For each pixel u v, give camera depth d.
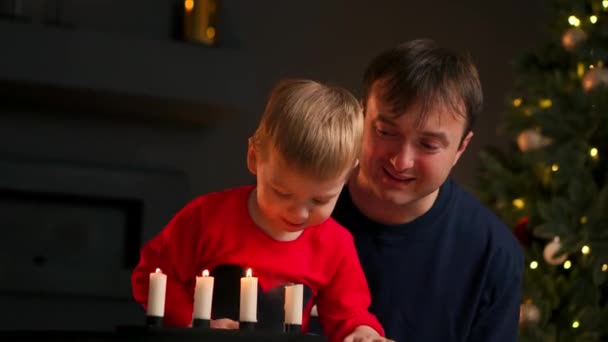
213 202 1.50
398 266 1.83
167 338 1.11
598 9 3.18
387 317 1.82
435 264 1.83
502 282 1.85
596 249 2.94
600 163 3.11
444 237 1.84
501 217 3.28
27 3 4.41
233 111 4.46
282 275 1.45
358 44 4.82
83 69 4.16
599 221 2.92
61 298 4.36
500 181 3.26
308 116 1.29
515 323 1.85
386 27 4.86
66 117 4.46
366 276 1.83
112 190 4.45
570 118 3.03
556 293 3.10
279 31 4.73
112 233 4.52
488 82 4.94
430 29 4.91
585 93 3.02
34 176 4.35
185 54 4.33
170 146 4.59
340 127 1.30
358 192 1.82
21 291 4.30
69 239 4.46
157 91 4.27
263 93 4.68
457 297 1.83
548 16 4.96
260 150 1.33
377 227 1.83
